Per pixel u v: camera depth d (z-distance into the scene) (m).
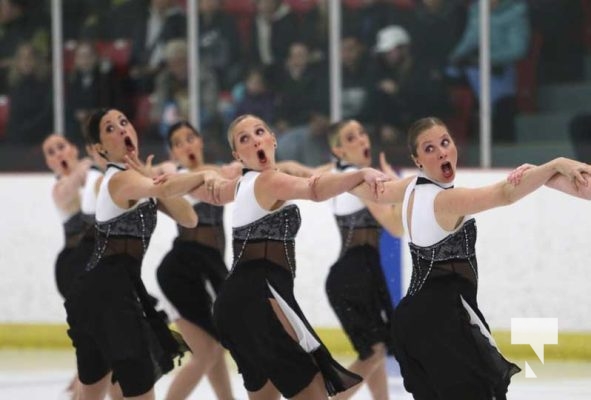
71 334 18.06
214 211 22.45
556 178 13.98
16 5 33.81
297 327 16.59
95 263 17.72
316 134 32.53
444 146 15.57
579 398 23.66
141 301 17.77
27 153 33.81
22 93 33.81
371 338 21.34
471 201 14.73
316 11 32.44
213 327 22.09
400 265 29.30
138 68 33.53
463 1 31.86
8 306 32.22
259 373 17.36
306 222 30.11
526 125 31.75
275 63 32.75
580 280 28.72
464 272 15.34
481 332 15.27
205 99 33.25
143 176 17.64
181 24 33.25
